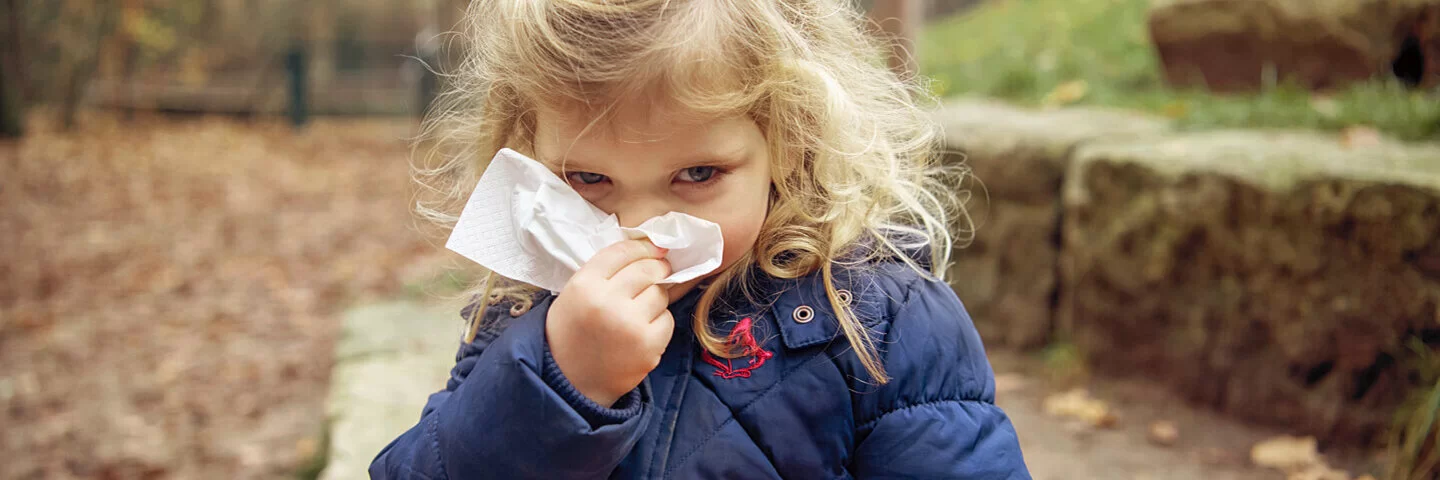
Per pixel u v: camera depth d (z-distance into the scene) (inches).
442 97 52.3
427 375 131.3
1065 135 127.3
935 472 40.3
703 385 41.6
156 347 200.8
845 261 43.6
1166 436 101.5
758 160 39.9
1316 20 147.4
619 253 37.3
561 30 36.7
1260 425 103.2
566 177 40.1
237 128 542.3
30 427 163.5
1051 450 100.8
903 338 41.8
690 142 37.2
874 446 41.1
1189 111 139.8
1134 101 155.9
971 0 428.5
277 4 644.7
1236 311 104.7
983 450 41.2
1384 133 114.6
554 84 36.7
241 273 253.3
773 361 41.4
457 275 146.6
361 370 132.3
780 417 40.7
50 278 247.1
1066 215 124.0
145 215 319.3
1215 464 96.0
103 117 544.1
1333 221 94.9
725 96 36.9
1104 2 247.9
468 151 47.7
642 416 38.6
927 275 44.6
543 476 36.9
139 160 420.2
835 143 41.6
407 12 781.3
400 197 351.6
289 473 145.1
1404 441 88.8
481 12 44.4
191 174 392.5
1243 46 159.6
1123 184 113.4
